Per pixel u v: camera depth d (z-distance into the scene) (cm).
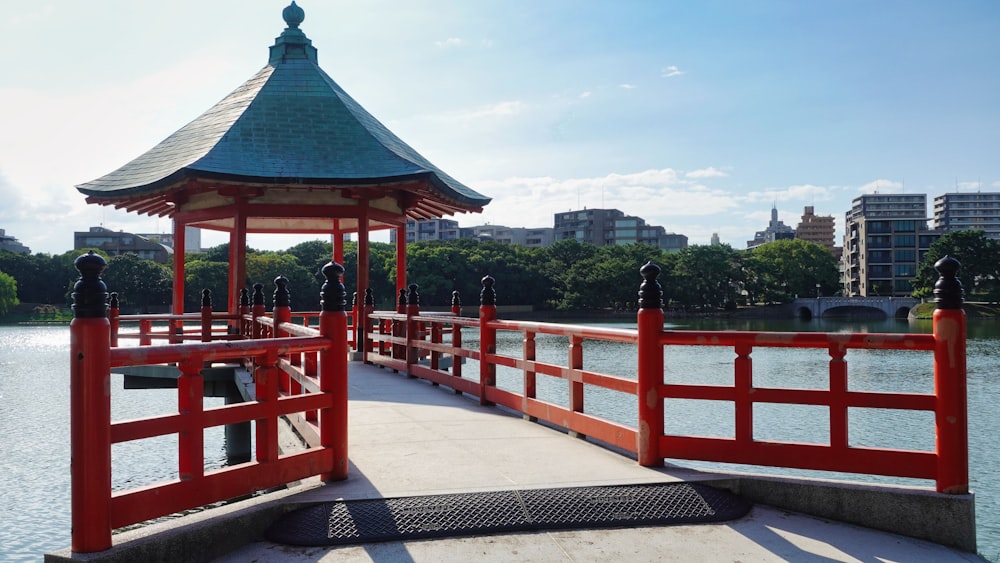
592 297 8019
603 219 13688
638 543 427
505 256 8156
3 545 1100
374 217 1395
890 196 17462
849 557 415
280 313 830
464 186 1538
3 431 1902
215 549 414
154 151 1429
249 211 1296
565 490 489
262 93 1412
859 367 3303
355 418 789
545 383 2742
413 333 1192
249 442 1346
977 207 16650
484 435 690
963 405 459
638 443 558
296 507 463
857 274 10625
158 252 10569
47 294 7806
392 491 488
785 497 495
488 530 440
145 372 1280
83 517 366
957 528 446
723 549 421
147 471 1507
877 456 480
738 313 8969
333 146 1318
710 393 535
